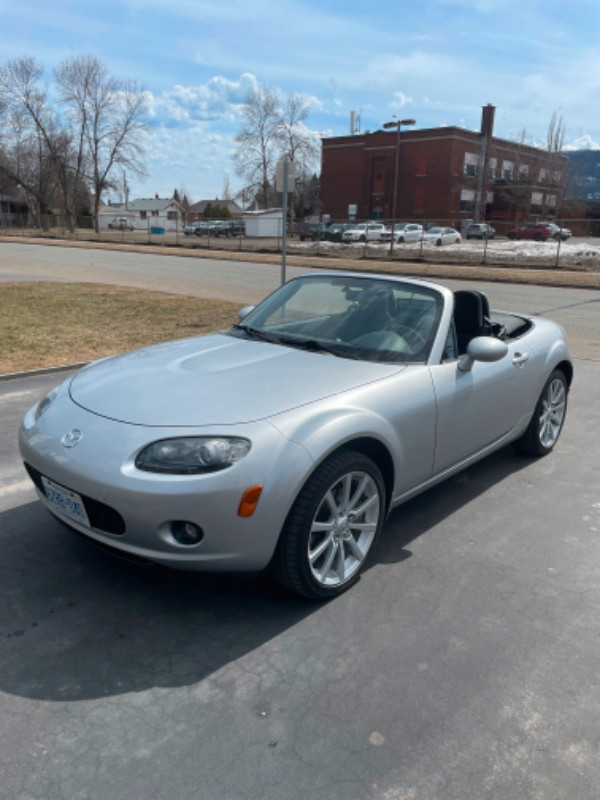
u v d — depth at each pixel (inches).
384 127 1111.6
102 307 466.9
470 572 125.0
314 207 2987.2
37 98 2290.8
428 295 146.1
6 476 164.6
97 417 108.9
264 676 94.0
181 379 118.3
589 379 287.4
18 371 265.9
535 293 680.4
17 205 3203.7
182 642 101.2
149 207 4116.6
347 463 108.6
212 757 79.1
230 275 822.5
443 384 132.6
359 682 93.3
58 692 89.6
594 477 175.5
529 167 2554.1
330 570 115.0
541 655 100.5
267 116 2428.6
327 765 78.4
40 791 73.7
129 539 99.7
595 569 127.3
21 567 121.6
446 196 2239.2
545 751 81.6
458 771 78.2
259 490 97.3
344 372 122.7
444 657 99.3
